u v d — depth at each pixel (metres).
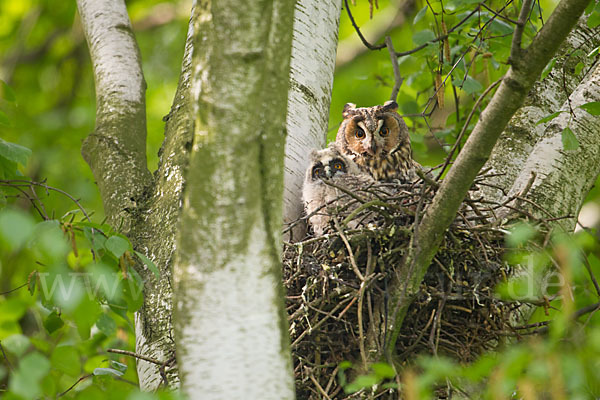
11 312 9.32
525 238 7.87
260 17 6.09
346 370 8.59
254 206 6.26
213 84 6.14
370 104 20.30
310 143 10.58
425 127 14.75
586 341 6.38
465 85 11.82
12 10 20.36
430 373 6.01
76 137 19.27
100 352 10.86
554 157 10.10
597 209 15.41
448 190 7.62
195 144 6.23
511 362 5.83
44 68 20.77
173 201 9.32
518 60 6.94
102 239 7.66
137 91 11.57
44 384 8.27
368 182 10.34
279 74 6.23
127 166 10.48
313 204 10.23
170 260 8.93
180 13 21.25
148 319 8.79
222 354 6.24
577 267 8.62
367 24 21.23
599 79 10.52
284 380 6.29
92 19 12.20
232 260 6.27
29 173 18.83
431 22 15.02
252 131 6.18
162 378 8.31
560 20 6.80
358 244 8.66
